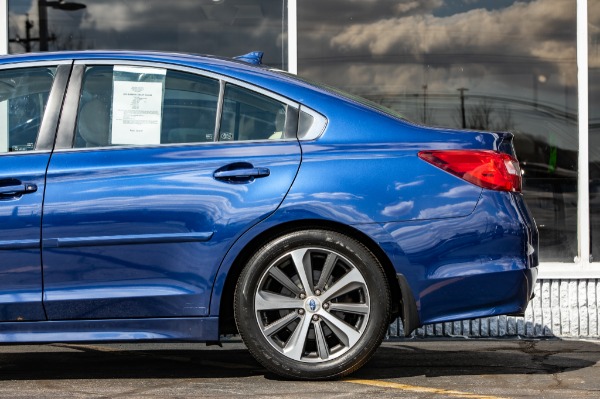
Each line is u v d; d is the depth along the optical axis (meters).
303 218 5.91
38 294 5.91
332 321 6.01
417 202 5.94
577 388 5.94
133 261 5.91
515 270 5.96
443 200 5.95
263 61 8.91
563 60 8.80
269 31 8.91
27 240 5.88
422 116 8.86
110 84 6.20
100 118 6.14
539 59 8.81
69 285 5.92
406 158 5.99
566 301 8.46
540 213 8.77
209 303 5.94
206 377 6.32
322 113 6.11
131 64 6.24
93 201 5.91
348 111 6.13
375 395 5.68
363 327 6.00
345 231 5.99
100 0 8.88
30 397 5.69
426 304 5.94
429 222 5.93
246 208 5.91
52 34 8.87
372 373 6.45
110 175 5.95
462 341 8.11
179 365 6.84
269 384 6.02
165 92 6.19
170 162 5.98
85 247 5.89
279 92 6.16
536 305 8.45
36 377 6.38
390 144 6.04
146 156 6.02
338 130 6.07
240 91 6.18
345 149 6.02
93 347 7.72
